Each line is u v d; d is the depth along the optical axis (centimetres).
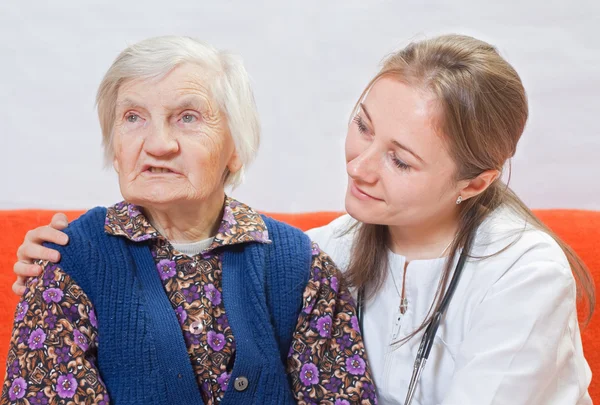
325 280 134
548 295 124
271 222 136
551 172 234
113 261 119
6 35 225
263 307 124
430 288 137
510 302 125
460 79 122
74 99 230
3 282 167
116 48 229
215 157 119
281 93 236
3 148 229
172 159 116
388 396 136
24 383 111
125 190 117
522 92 132
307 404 129
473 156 125
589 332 166
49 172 231
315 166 239
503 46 230
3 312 166
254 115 126
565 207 235
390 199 125
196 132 117
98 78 230
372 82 132
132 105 116
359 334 135
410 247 140
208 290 123
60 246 118
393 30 232
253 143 127
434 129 121
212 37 232
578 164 233
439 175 125
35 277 119
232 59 124
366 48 233
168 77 115
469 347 125
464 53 126
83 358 113
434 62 124
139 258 121
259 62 234
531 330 122
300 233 137
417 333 135
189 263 123
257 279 125
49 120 229
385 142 123
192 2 230
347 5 232
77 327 115
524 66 230
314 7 232
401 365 136
